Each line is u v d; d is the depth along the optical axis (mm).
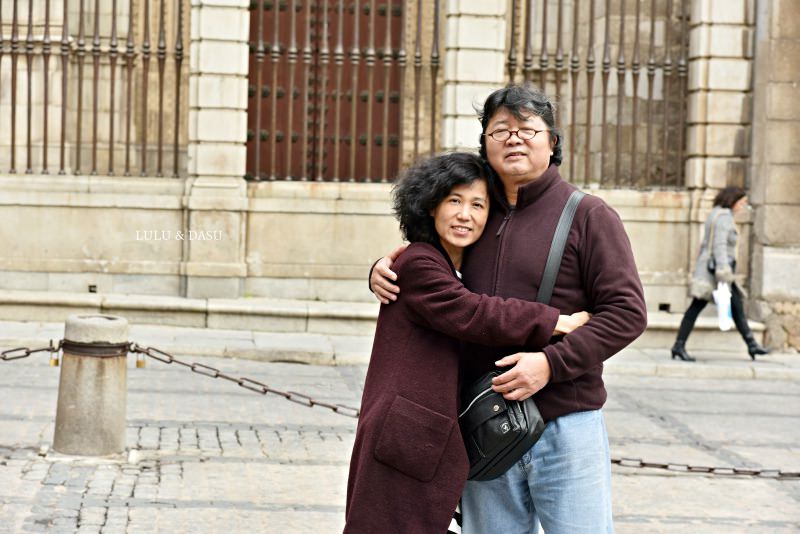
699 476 9141
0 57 15992
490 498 4668
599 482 4480
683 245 16031
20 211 15484
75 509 7328
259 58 15883
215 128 15594
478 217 4559
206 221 15539
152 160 18609
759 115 15898
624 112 17312
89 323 8586
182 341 14023
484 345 4492
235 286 15586
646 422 11297
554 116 4633
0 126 17094
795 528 7816
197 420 10219
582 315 4422
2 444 8875
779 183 15805
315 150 17281
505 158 4520
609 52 15867
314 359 13781
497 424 4336
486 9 15703
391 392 4422
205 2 15500
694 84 16109
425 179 4574
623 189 15953
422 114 18516
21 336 13781
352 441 9781
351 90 17391
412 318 4492
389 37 16047
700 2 15953
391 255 4664
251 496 7898
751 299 16031
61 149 15688
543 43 15734
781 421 11680
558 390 4438
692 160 16109
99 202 15555
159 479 8180
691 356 15039
